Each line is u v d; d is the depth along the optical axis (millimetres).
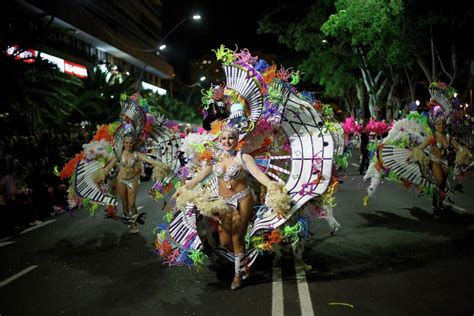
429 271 6340
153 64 54781
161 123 9656
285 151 6852
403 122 9875
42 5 26516
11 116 15305
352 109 45906
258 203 6562
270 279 6297
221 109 7445
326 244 7918
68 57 31859
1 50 14852
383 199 11992
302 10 31547
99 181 9062
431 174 10000
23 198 10297
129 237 9055
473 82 22031
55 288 6336
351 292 5703
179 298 5762
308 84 46719
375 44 24203
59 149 13633
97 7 42688
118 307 5555
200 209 5793
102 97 22078
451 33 22750
